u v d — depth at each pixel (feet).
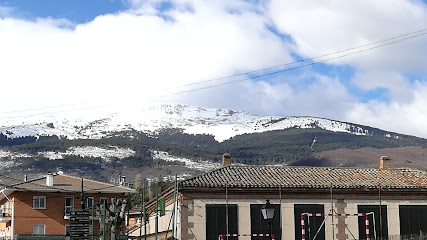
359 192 142.31
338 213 140.46
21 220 220.02
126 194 235.20
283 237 136.46
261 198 137.49
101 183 242.17
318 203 139.95
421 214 145.18
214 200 135.03
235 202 136.05
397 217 143.54
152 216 166.40
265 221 136.67
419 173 158.30
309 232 138.51
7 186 215.72
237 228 135.03
